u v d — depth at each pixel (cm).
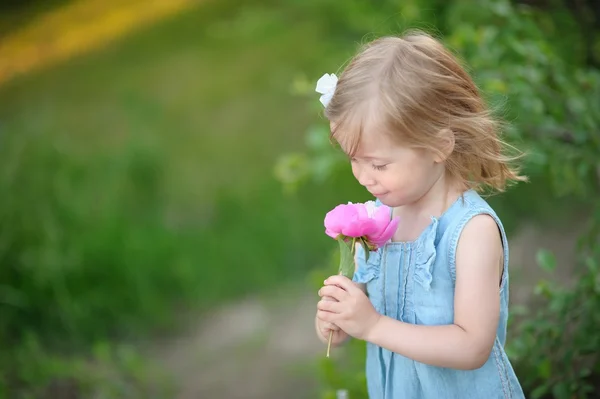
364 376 332
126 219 598
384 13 641
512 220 551
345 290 213
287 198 645
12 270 534
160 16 940
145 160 642
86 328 527
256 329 527
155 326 541
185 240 608
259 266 595
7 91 816
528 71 383
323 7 861
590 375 330
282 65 828
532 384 329
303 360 481
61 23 904
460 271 210
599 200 353
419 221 222
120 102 784
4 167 604
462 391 222
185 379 477
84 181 618
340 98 211
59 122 742
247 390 461
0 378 436
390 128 203
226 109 776
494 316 208
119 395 456
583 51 461
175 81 827
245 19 913
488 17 473
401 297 221
